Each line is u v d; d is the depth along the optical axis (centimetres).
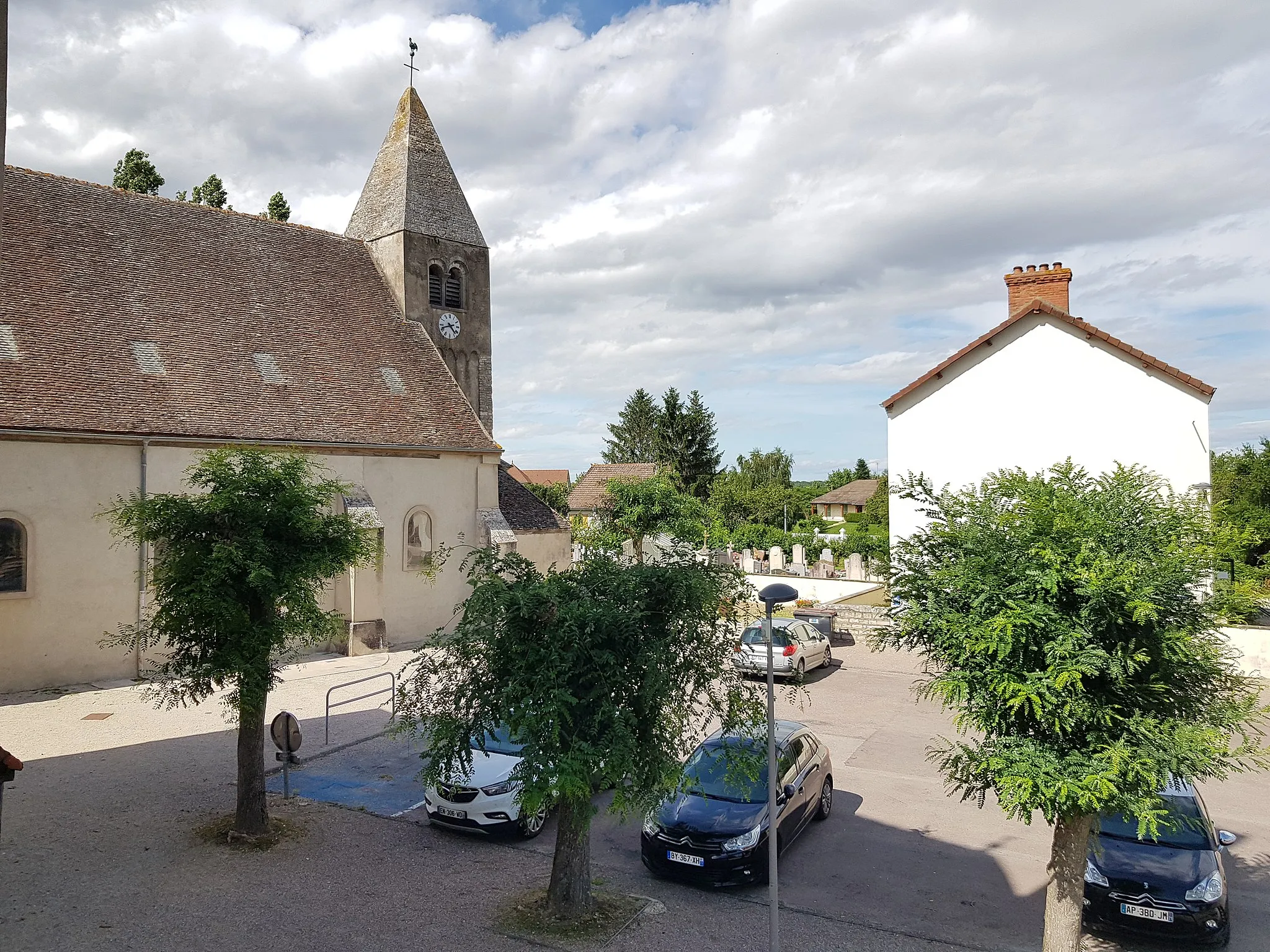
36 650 1920
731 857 1038
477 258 3353
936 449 2656
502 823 1180
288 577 1130
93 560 1998
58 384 1997
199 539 1155
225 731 1659
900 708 1944
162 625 1146
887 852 1181
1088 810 750
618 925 948
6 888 993
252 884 1031
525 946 898
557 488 6194
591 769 852
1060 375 2519
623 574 941
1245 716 770
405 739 1661
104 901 973
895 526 2698
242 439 2234
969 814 1329
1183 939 904
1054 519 782
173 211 2627
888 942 930
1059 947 804
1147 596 728
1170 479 2395
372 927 932
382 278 3130
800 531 6138
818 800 1270
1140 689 762
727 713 943
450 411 2864
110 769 1439
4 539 1888
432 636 960
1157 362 2398
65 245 2278
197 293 2480
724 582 955
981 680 799
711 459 6719
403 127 3241
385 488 2573
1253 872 1115
